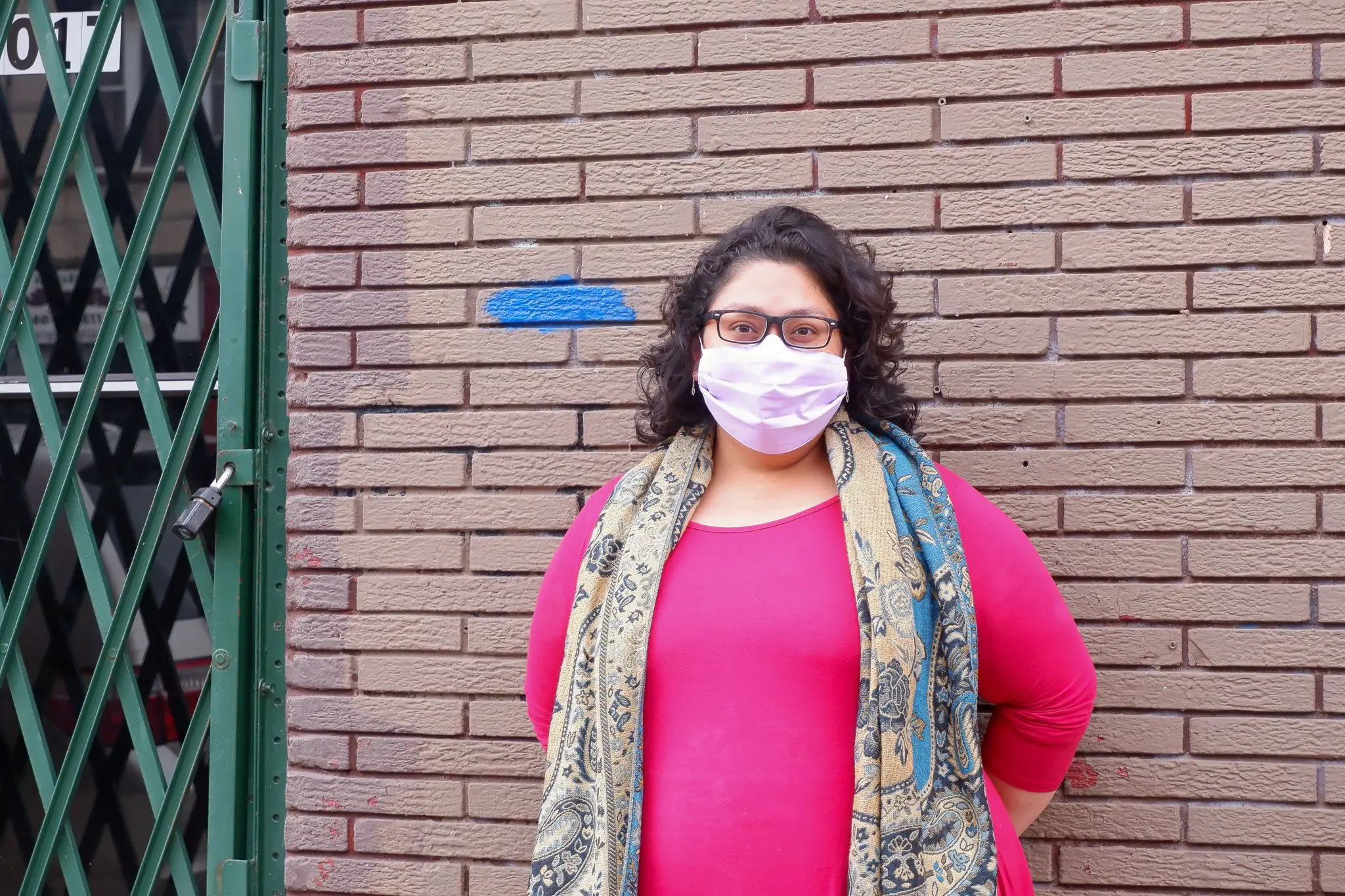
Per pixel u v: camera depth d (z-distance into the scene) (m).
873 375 1.68
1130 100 1.96
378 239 2.17
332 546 2.15
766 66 2.07
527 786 2.08
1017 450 1.99
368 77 2.17
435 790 2.10
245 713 2.24
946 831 1.37
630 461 2.09
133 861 2.42
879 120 2.03
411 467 2.14
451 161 2.16
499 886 2.08
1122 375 1.96
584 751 1.49
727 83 2.08
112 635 2.36
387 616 2.14
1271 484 1.91
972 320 2.00
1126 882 1.92
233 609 2.22
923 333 2.01
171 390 2.41
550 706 1.72
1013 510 1.98
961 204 2.01
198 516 2.12
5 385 2.52
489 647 2.11
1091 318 1.97
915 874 1.34
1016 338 1.99
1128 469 1.95
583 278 2.12
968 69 2.01
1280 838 1.88
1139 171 1.96
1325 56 1.91
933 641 1.44
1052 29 1.98
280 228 2.29
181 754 2.33
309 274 2.18
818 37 2.05
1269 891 1.89
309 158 2.19
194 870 2.37
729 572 1.50
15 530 2.53
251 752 2.25
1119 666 1.95
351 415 2.16
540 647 1.69
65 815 2.36
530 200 2.13
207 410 2.39
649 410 1.82
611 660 1.46
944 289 2.01
